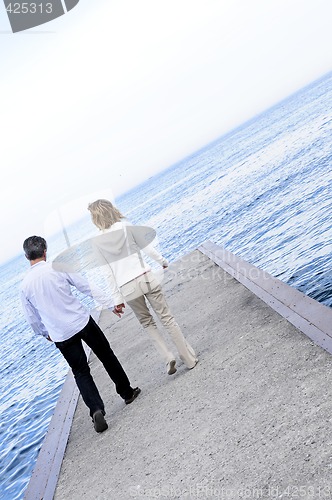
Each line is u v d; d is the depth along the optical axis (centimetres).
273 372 296
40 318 332
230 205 2783
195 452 252
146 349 487
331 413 227
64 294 325
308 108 10062
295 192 2005
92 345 346
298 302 379
